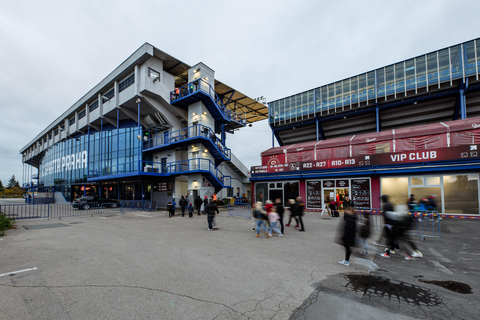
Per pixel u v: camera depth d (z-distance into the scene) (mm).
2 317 3531
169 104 24422
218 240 8953
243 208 21188
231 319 3521
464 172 13398
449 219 13008
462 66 17766
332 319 3520
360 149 18453
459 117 19781
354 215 6078
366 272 5473
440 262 6129
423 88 19609
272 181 21000
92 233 10492
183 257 6703
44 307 3854
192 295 4312
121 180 28859
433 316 3607
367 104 22078
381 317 3582
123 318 3537
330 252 7180
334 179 17766
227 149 26219
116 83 26250
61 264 6082
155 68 24203
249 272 5492
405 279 5047
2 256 6820
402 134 16797
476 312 3715
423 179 14562
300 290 4527
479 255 6707
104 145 30281
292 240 8844
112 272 5492
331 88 24438
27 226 12562
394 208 6973
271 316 3605
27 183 62156
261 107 33344
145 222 14156
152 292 4438
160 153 26250
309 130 27688
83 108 34156
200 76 23750
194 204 22016
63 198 38375
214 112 25188
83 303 4004
